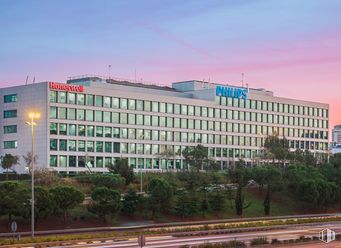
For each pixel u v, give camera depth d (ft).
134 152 609.42
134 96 614.75
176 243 209.87
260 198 428.15
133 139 609.42
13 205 277.85
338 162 548.72
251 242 206.08
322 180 437.58
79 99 566.77
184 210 347.97
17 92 563.89
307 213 421.18
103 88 588.50
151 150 625.41
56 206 292.61
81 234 246.06
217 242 205.16
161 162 631.56
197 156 473.67
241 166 469.98
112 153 589.32
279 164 565.53
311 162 566.77
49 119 540.52
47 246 200.95
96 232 264.72
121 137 599.16
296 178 448.24
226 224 295.48
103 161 580.71
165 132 641.40
